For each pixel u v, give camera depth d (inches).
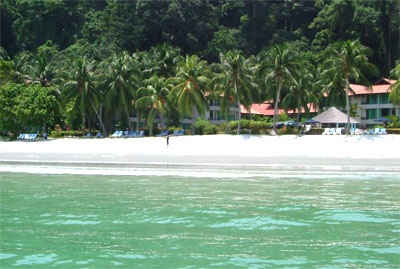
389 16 5009.8
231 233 580.1
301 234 573.0
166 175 1226.6
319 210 730.2
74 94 3225.9
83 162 1393.9
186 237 560.1
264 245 521.0
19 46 5393.7
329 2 5644.7
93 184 1059.9
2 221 657.0
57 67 4084.6
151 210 735.1
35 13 5413.4
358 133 2992.1
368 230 593.3
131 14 5147.6
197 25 5123.0
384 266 442.9
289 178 1151.6
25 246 521.7
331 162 1429.6
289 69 2938.0
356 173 1207.6
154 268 438.0
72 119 3676.2
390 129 3090.6
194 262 456.4
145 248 510.9
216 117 4429.1
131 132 3243.1
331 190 949.2
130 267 442.3
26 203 809.5
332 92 3137.3
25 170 1357.0
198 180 1120.8
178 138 2603.3
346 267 439.8
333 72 2960.1
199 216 685.3
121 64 3262.8
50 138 3144.7
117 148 2317.9
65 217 684.7
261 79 2997.0
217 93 3073.3
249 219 662.5
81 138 3061.0
